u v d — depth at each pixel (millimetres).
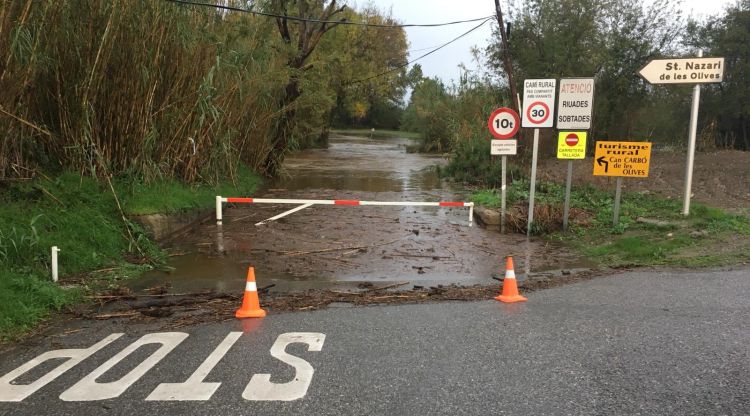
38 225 6949
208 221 10977
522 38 24156
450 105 31312
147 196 9344
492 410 3383
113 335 4750
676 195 12578
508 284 5840
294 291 6316
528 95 9664
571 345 4418
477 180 17984
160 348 4418
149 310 5426
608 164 9469
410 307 5543
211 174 12594
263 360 4156
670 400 3486
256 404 3463
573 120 9578
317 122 29266
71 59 8695
